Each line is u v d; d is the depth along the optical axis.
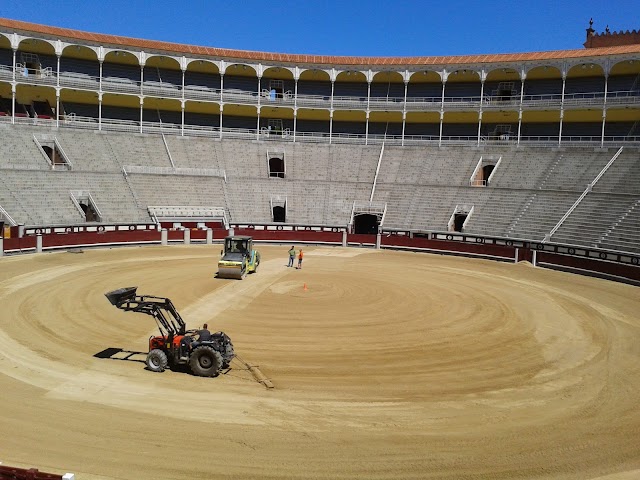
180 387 14.41
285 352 17.42
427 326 21.06
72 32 52.59
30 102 55.53
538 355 17.97
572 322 22.52
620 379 15.88
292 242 48.59
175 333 17.11
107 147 50.34
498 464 10.88
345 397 14.05
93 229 42.44
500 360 17.34
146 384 14.54
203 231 45.81
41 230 39.38
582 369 16.70
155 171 49.81
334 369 16.05
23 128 47.38
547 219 42.84
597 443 11.87
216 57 56.69
